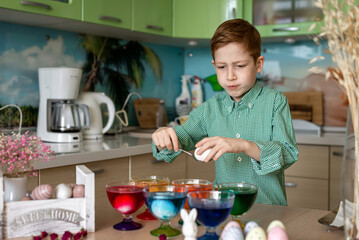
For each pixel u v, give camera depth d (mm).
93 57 2711
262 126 1339
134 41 3016
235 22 1188
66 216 864
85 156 1833
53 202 856
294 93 3084
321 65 3029
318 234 861
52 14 2055
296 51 3104
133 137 2578
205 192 831
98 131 2439
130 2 2512
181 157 2418
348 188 744
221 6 2857
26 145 958
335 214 981
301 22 2752
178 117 3230
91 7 2250
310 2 2732
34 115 2395
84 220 874
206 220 789
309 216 1001
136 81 3037
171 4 2867
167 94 3336
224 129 1406
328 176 2561
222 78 1196
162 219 843
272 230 728
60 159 1725
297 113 3057
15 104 2297
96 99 2465
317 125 3008
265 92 1367
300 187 2645
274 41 3135
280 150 1094
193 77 3402
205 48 3426
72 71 2195
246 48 1147
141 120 3000
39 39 2406
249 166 1341
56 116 2211
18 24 2299
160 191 869
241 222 938
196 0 2871
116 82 2873
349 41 715
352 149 735
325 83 3018
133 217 990
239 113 1388
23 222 836
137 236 843
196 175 2557
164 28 2799
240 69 1171
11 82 2279
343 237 841
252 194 871
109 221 960
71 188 897
